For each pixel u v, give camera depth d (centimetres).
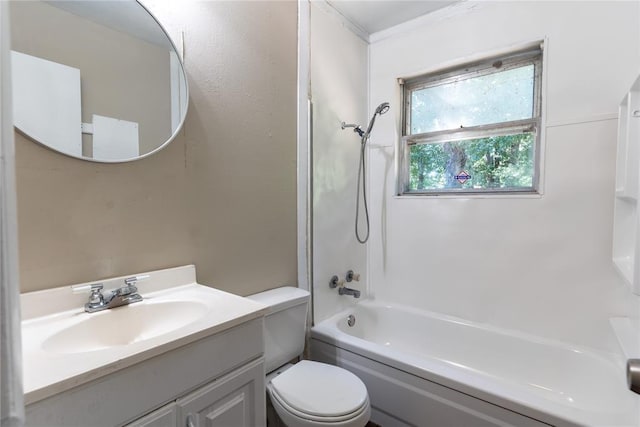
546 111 172
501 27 185
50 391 56
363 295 243
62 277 94
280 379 132
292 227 180
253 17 154
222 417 86
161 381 73
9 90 43
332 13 204
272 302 142
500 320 191
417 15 212
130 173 109
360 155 232
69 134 95
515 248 185
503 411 119
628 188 120
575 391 158
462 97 211
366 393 124
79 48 97
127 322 97
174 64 121
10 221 42
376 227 242
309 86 187
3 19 42
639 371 51
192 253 129
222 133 140
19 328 42
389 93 231
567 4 164
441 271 213
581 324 167
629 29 150
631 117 118
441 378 134
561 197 170
